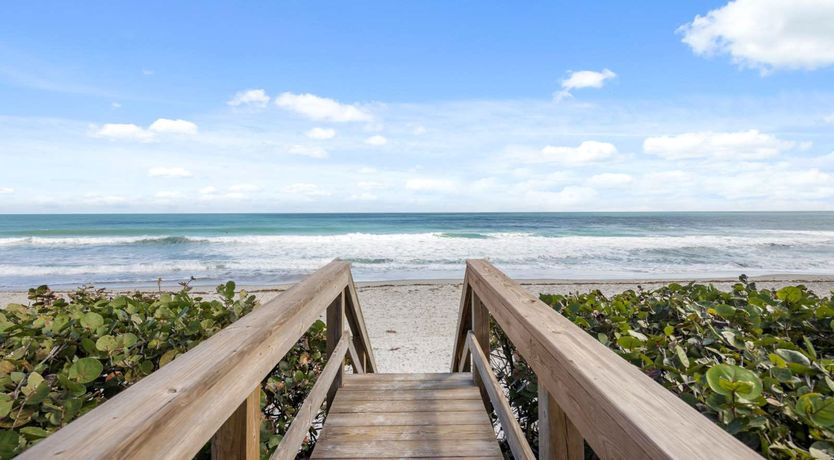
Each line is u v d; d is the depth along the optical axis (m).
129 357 1.77
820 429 1.05
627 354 1.63
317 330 2.89
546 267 16.30
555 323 1.26
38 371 1.58
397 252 20.14
